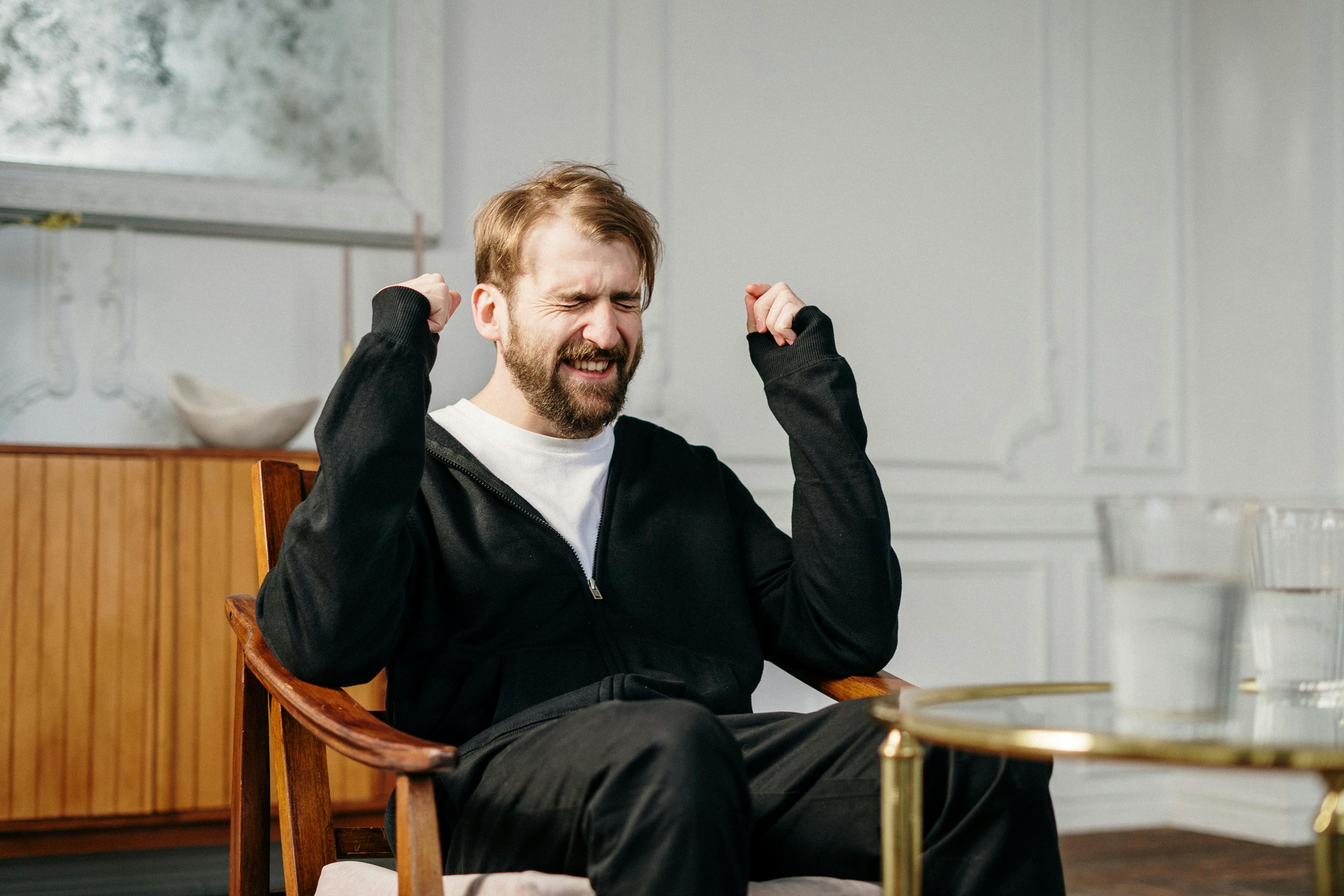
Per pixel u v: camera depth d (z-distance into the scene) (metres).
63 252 2.36
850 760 1.10
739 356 2.83
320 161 2.51
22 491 1.99
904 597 2.96
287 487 1.32
